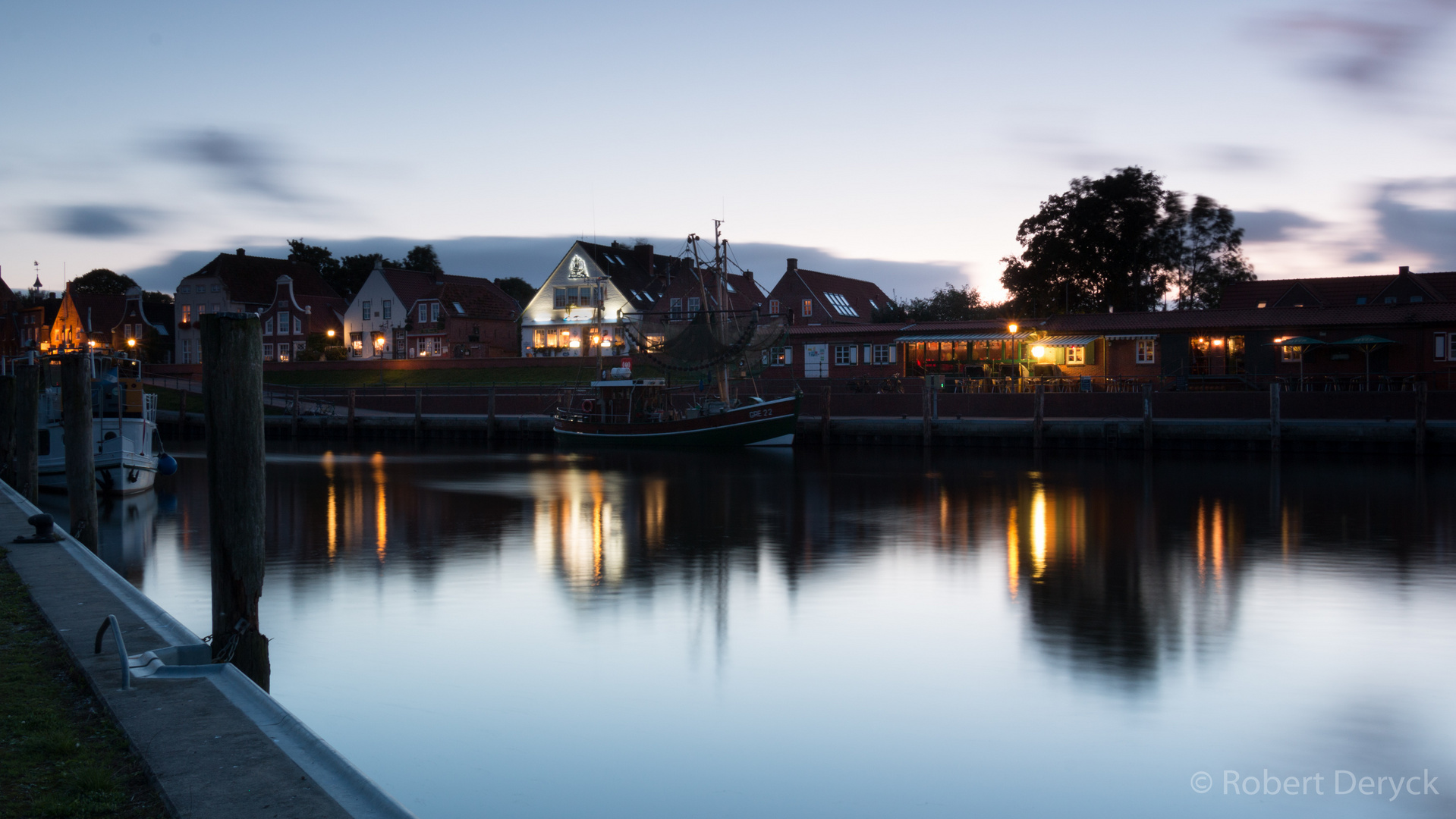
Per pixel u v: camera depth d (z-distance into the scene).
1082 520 29.05
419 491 37.53
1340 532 26.59
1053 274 76.94
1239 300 74.44
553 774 10.52
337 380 85.88
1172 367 57.62
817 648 15.22
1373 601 18.25
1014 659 14.58
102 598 11.93
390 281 99.56
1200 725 11.90
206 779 6.62
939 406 55.41
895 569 21.66
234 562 9.55
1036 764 10.77
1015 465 46.78
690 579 20.48
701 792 10.05
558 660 14.60
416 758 10.91
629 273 93.69
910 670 14.11
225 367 9.45
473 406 71.25
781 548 24.39
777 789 10.16
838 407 58.06
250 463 9.58
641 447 58.47
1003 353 60.75
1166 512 30.67
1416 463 44.69
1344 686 13.30
